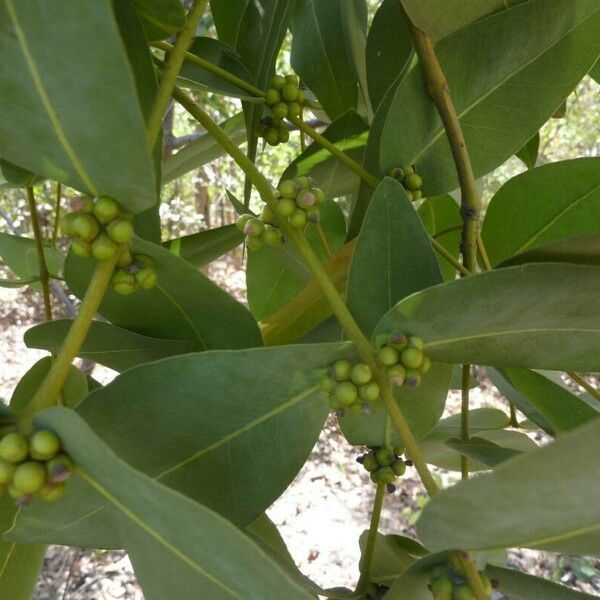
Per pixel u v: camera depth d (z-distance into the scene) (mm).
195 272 265
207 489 250
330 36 443
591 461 163
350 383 238
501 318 240
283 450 254
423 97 328
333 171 427
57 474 183
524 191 369
